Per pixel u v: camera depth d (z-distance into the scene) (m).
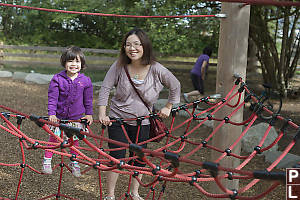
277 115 2.30
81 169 4.07
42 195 3.33
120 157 2.88
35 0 13.83
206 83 11.77
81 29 14.73
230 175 1.79
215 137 3.21
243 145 5.13
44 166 3.26
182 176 1.74
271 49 9.76
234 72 3.04
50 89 3.18
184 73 12.65
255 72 12.03
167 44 10.24
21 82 10.25
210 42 11.62
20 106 7.28
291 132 5.93
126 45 2.64
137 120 2.72
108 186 3.02
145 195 3.47
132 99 2.79
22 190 3.39
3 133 5.25
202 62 8.03
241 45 3.02
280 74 9.77
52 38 14.94
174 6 8.85
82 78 3.31
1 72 11.00
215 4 8.84
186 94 8.10
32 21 14.42
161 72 2.72
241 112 3.13
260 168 4.38
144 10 10.16
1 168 3.89
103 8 11.66
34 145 2.19
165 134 2.78
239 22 2.98
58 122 3.02
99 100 2.81
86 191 3.49
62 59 3.19
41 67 13.58
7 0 13.80
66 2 12.42
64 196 3.15
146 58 2.67
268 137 5.09
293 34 9.83
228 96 2.94
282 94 9.61
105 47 14.32
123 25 12.48
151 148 5.08
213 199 3.33
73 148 1.96
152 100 2.82
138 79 2.75
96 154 4.69
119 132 2.85
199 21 9.10
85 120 2.81
